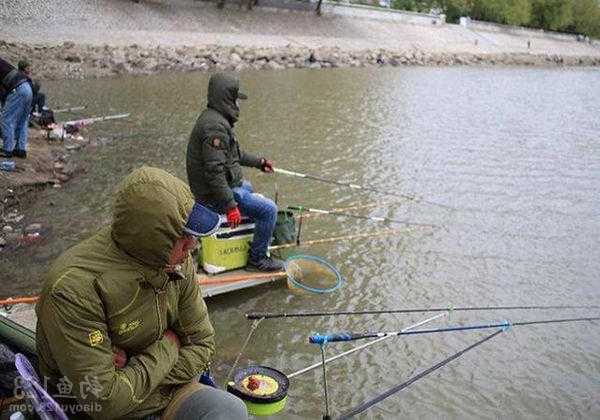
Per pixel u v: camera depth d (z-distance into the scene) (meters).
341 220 9.90
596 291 8.09
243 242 6.91
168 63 26.27
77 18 30.27
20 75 10.12
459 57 47.28
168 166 11.95
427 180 12.86
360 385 5.56
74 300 2.76
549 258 9.09
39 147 11.69
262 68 30.72
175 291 3.14
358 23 48.34
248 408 4.44
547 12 75.94
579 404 5.62
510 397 5.63
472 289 7.82
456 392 5.62
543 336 6.79
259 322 6.28
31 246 7.80
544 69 50.47
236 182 6.61
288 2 43.75
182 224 2.86
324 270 7.82
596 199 12.35
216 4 39.19
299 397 5.27
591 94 32.12
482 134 18.45
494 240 9.63
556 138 18.66
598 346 6.68
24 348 3.49
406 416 5.20
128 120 15.77
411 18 54.72
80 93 19.12
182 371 3.20
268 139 15.34
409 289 7.63
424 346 6.34
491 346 6.48
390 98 24.45
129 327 2.94
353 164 13.65
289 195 10.99
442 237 9.55
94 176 10.83
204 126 6.26
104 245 2.90
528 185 13.09
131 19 32.62
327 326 6.51
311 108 20.42
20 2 29.36
